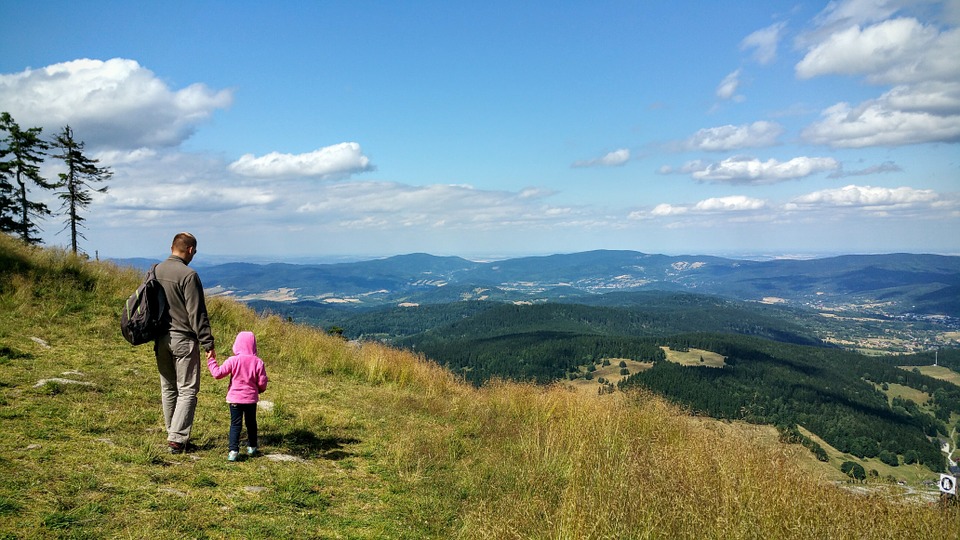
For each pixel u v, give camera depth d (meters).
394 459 6.21
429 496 5.25
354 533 4.18
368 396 9.52
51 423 5.09
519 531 4.39
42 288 11.19
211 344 5.07
